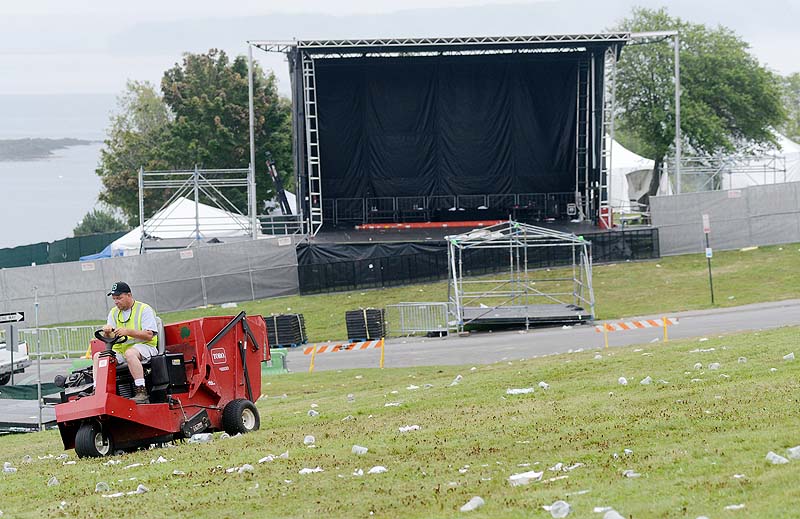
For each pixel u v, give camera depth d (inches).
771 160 4766.2
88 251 4072.3
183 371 856.3
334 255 3041.3
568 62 3590.1
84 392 829.2
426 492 544.7
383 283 3014.3
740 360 1048.2
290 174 5541.3
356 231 3538.4
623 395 880.9
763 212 3174.2
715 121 4655.5
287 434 852.6
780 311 2100.1
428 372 1654.8
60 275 2942.9
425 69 3602.4
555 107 3634.4
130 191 5723.4
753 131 4808.1
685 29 4864.7
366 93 3612.2
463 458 645.9
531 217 3698.3
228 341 911.7
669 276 2854.3
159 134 6008.9
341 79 3597.4
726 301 2422.5
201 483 636.1
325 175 3676.2
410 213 3695.9
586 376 1117.7
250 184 3476.9
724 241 3179.1
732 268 2886.3
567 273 3011.8
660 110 4658.0
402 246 3034.0
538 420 779.4
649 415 737.6
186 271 3004.4
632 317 2327.8
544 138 3651.6
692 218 3166.8
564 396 940.6
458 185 3673.7
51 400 882.8
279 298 3024.1
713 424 666.8
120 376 839.7
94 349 863.1
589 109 3555.6
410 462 647.1
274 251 3036.4
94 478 706.2
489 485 545.0
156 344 847.7
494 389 1093.1
